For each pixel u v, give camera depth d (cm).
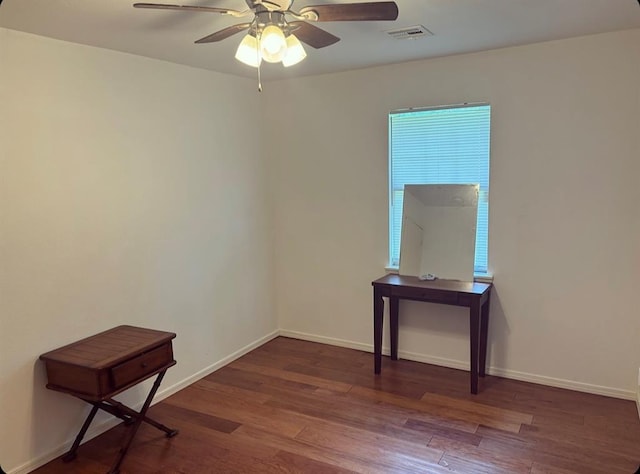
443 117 360
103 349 262
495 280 351
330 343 437
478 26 266
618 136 302
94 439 288
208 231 372
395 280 362
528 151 329
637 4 238
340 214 412
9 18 223
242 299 412
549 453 262
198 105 357
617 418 295
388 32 273
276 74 392
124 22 235
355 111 391
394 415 307
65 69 265
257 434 290
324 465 257
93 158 283
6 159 240
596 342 325
